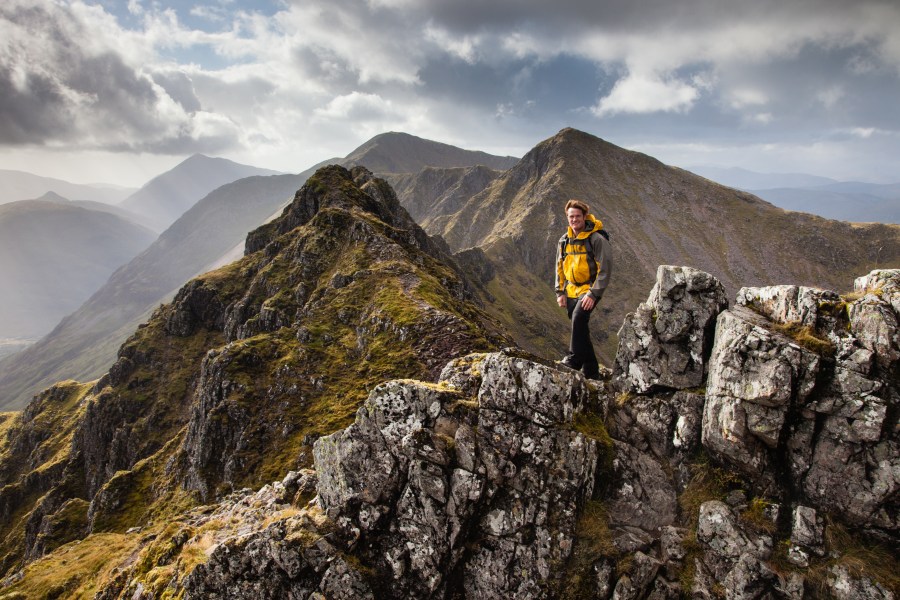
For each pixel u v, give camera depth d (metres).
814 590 11.62
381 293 114.06
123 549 36.09
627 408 15.96
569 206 16.19
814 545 12.00
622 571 13.10
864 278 14.04
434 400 15.28
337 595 13.62
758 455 13.12
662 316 15.82
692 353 15.37
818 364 12.59
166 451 120.81
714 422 13.80
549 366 16.62
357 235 144.12
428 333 96.12
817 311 13.46
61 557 41.53
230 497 25.19
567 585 13.27
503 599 13.55
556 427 14.69
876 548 11.70
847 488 12.08
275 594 13.98
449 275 143.88
